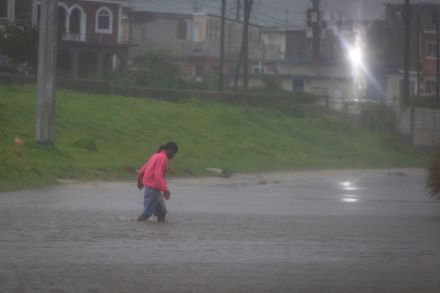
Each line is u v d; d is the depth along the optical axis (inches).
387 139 2714.1
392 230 909.8
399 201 1333.7
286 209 1126.4
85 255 658.2
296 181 1717.5
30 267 598.2
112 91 2518.5
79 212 973.2
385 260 689.0
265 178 1734.7
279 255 695.7
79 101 2138.3
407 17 2984.7
